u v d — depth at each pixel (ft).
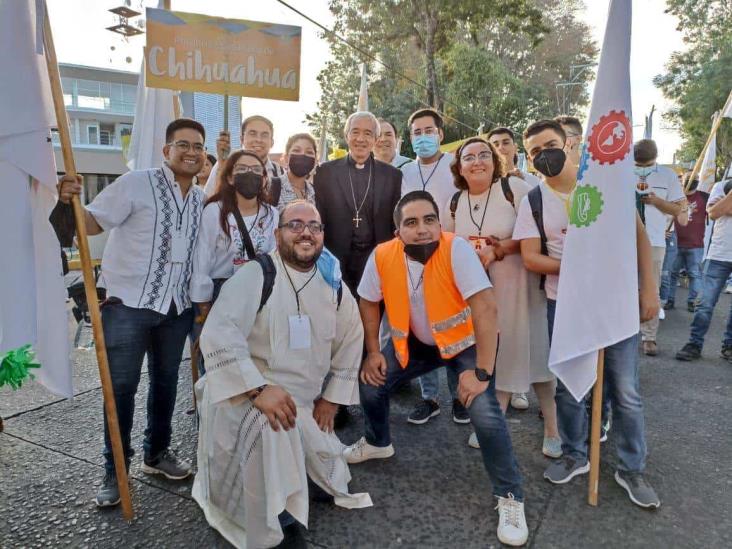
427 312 8.79
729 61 86.94
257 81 11.35
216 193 9.62
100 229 8.07
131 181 8.23
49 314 8.24
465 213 10.62
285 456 7.30
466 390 8.27
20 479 9.20
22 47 7.36
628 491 8.79
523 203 9.64
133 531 7.88
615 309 8.14
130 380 8.41
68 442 10.54
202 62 11.04
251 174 9.30
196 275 8.92
